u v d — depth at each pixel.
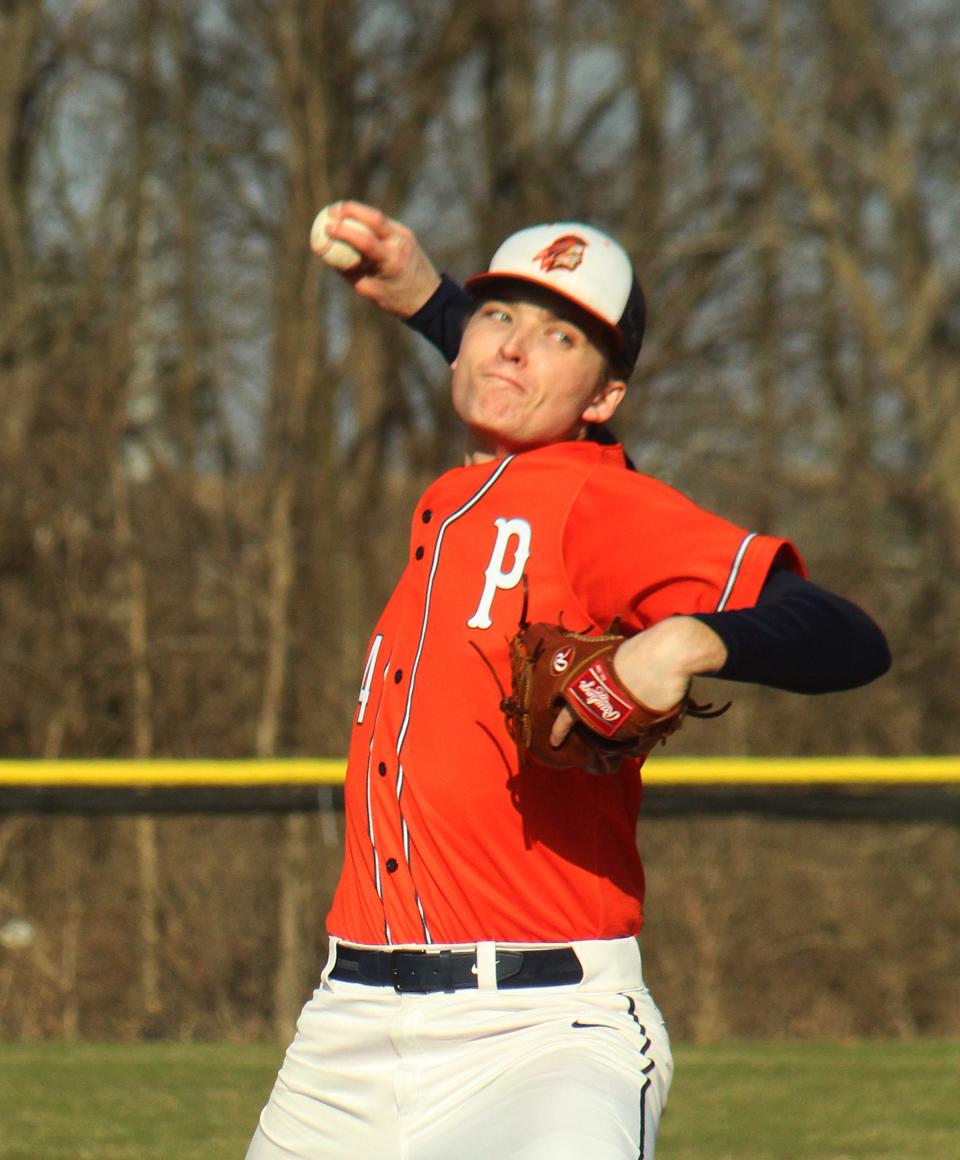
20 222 50.16
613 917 9.23
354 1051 9.46
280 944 36.00
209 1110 21.75
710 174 56.22
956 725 45.00
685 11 55.44
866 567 48.41
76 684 41.97
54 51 51.31
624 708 7.84
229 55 51.75
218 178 51.62
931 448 51.69
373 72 54.06
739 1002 36.44
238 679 43.31
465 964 9.11
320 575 46.28
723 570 8.59
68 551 42.69
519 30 55.88
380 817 9.47
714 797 28.17
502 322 9.81
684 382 53.53
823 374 54.84
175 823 36.19
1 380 44.75
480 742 9.20
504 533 9.34
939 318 54.81
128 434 47.31
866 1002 36.97
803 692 8.20
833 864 37.31
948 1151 19.61
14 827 36.12
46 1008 35.25
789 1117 21.48
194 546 44.62
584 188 56.66
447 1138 8.86
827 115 56.31
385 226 12.75
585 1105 8.15
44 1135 20.25
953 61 56.00
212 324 50.62
